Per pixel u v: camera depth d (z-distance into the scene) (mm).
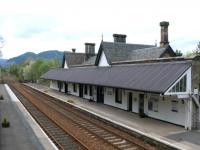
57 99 40969
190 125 20203
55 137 18625
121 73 29484
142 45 40438
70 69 51562
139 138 18688
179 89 20297
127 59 36281
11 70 136625
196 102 20312
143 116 25359
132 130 19656
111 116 25891
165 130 20125
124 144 16844
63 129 20672
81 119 25578
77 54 58656
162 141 16578
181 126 21469
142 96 26375
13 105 34688
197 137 18109
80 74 41938
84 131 20516
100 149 15758
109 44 37188
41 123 23516
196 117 20453
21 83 95562
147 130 20109
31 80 106938
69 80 42688
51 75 60031
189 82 20578
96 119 26016
